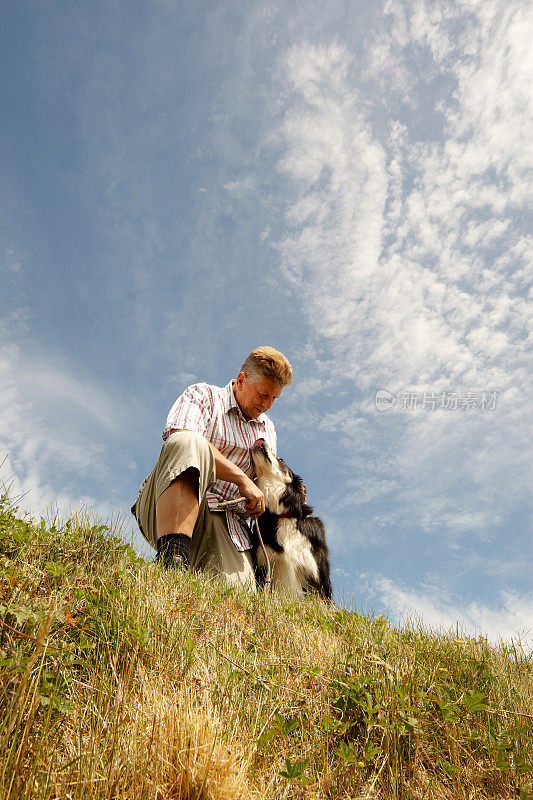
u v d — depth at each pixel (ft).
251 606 7.91
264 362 12.48
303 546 12.20
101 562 6.97
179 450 10.03
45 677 4.16
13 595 5.08
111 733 3.94
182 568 8.76
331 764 4.58
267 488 12.35
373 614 9.04
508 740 5.18
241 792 3.80
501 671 7.20
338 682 5.36
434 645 7.71
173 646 5.54
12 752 3.41
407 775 4.67
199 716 4.25
